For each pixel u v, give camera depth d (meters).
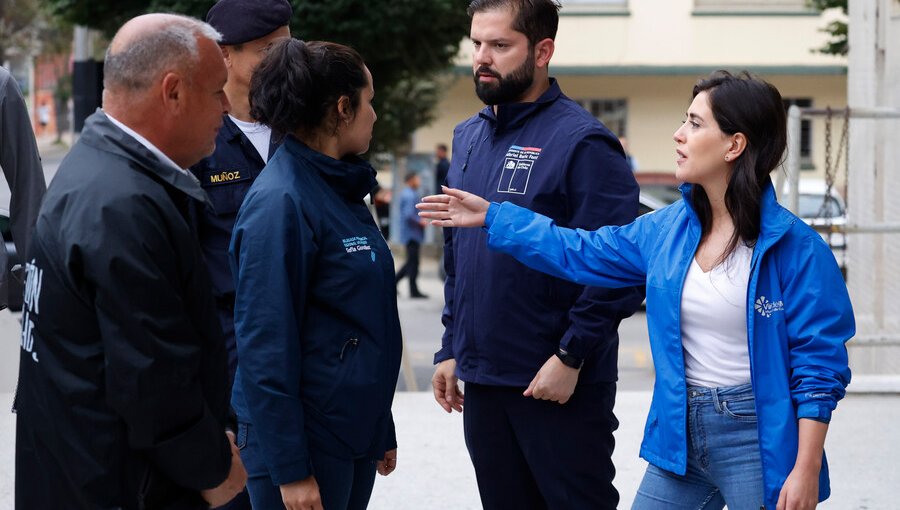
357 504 3.18
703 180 2.93
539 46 3.50
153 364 2.29
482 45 3.51
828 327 2.83
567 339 3.38
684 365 2.96
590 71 23.67
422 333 12.13
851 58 7.94
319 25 10.16
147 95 2.41
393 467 3.40
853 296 7.90
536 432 3.53
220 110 2.54
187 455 2.39
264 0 3.63
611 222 3.42
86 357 2.32
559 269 3.23
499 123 3.57
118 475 2.37
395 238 19.75
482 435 3.65
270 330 2.84
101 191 2.31
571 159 3.42
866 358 7.74
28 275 2.39
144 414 2.30
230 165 3.58
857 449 5.55
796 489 2.79
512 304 3.49
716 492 3.07
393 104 15.89
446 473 5.23
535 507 3.71
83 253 2.28
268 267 2.85
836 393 2.82
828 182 6.70
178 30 2.44
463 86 23.39
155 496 2.44
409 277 15.41
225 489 2.56
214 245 3.57
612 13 23.56
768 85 2.90
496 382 3.54
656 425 3.05
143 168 2.37
